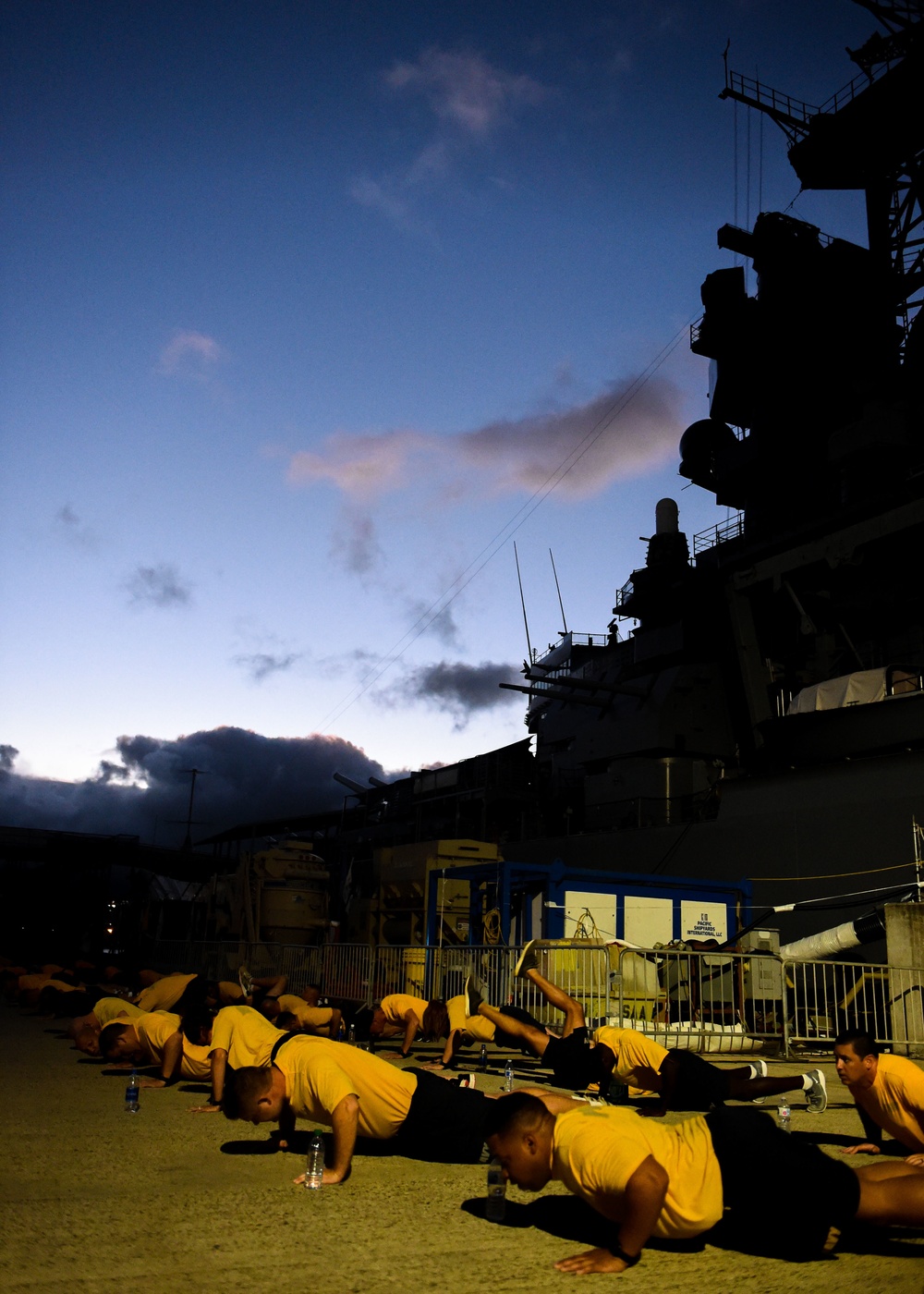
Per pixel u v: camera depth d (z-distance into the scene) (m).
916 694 28.20
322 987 20.94
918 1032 17.72
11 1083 10.94
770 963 18.59
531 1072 13.30
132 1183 6.08
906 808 26.45
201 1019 10.68
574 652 51.53
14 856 68.62
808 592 35.84
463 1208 5.63
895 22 37.50
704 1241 5.02
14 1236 4.82
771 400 39.69
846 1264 4.65
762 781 31.14
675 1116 9.23
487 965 16.59
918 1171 4.91
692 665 41.69
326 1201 5.71
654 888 21.12
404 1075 6.89
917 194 38.88
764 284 39.50
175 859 71.38
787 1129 8.77
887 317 38.66
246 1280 4.23
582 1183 4.66
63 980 23.98
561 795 45.84
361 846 43.62
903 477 34.03
